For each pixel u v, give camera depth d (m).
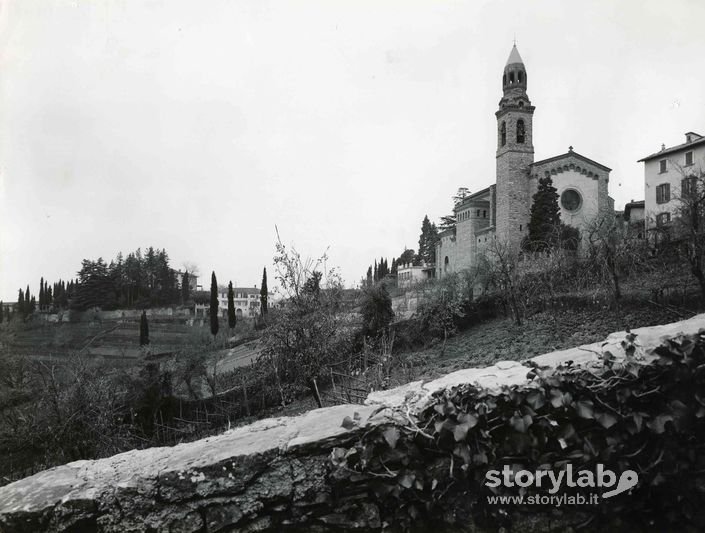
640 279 20.77
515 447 3.27
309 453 3.45
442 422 3.27
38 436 17.88
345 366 21.98
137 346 33.66
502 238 56.28
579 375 3.34
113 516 3.44
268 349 16.31
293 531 3.41
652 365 3.35
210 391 27.17
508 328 23.80
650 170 38.88
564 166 54.66
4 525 3.41
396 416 3.47
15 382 20.02
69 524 3.42
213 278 45.50
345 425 3.46
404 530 3.33
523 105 56.91
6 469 17.22
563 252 26.36
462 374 4.08
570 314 21.89
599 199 54.72
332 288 17.95
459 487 3.35
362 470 3.35
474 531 3.32
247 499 3.39
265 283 52.34
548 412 3.32
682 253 18.00
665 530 3.34
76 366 20.22
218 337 38.59
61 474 3.89
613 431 3.29
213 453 3.60
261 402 23.84
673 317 16.94
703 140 34.06
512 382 3.50
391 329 27.48
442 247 75.25
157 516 3.41
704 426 3.39
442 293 28.84
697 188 18.12
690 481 3.33
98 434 18.23
